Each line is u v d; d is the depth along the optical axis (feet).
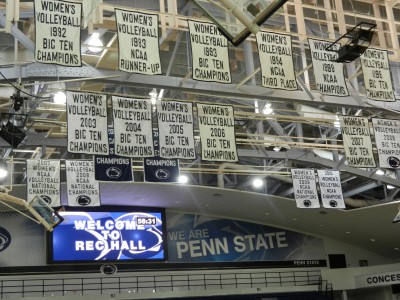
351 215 123.44
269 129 109.60
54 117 94.53
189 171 111.14
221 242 131.13
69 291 116.57
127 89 91.61
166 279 124.67
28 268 114.83
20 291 113.09
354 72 82.23
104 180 72.28
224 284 128.77
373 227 130.11
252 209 125.90
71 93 60.64
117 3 72.84
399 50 80.02
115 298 114.01
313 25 86.28
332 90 68.23
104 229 120.57
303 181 90.74
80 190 79.97
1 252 113.91
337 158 103.45
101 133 60.75
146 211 124.88
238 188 131.34
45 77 66.28
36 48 52.70
